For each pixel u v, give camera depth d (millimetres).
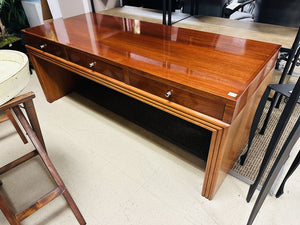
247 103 965
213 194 1162
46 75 1884
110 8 2461
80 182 1321
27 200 1234
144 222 1111
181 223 1102
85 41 1340
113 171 1379
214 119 879
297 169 1332
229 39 1273
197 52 1134
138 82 1060
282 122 765
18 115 951
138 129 1695
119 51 1184
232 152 1170
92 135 1659
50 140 1629
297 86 659
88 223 1119
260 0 1660
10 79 764
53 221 1135
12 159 1493
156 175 1344
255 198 1191
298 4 1521
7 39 2363
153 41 1289
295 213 1115
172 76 933
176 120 1386
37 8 2373
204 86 857
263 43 1205
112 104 1752
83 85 1913
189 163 1411
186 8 2084
